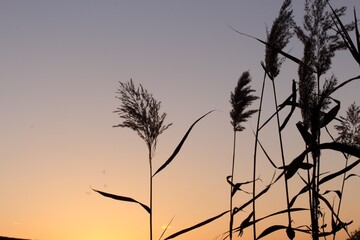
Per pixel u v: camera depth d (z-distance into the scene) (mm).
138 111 4711
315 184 3721
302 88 4023
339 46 4137
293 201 3734
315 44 4258
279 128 4113
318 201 3770
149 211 4086
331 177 3410
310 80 4039
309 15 4363
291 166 3205
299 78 4129
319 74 4215
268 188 3607
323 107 3949
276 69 4969
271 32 5102
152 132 4668
